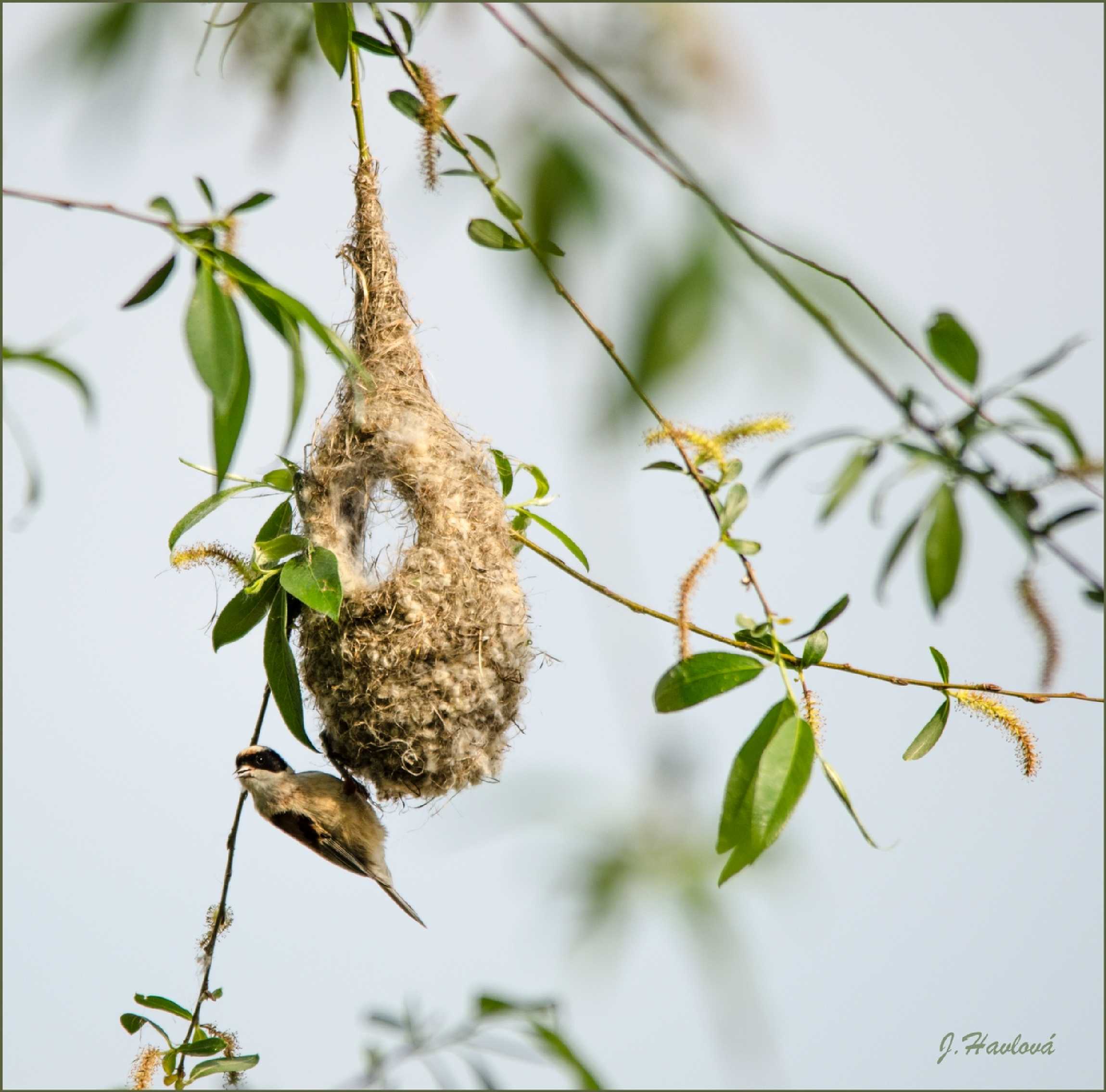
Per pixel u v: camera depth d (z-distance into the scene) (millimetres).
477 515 6250
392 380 6250
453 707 6230
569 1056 4824
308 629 6242
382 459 6246
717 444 6086
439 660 6227
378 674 6223
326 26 5613
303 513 6238
